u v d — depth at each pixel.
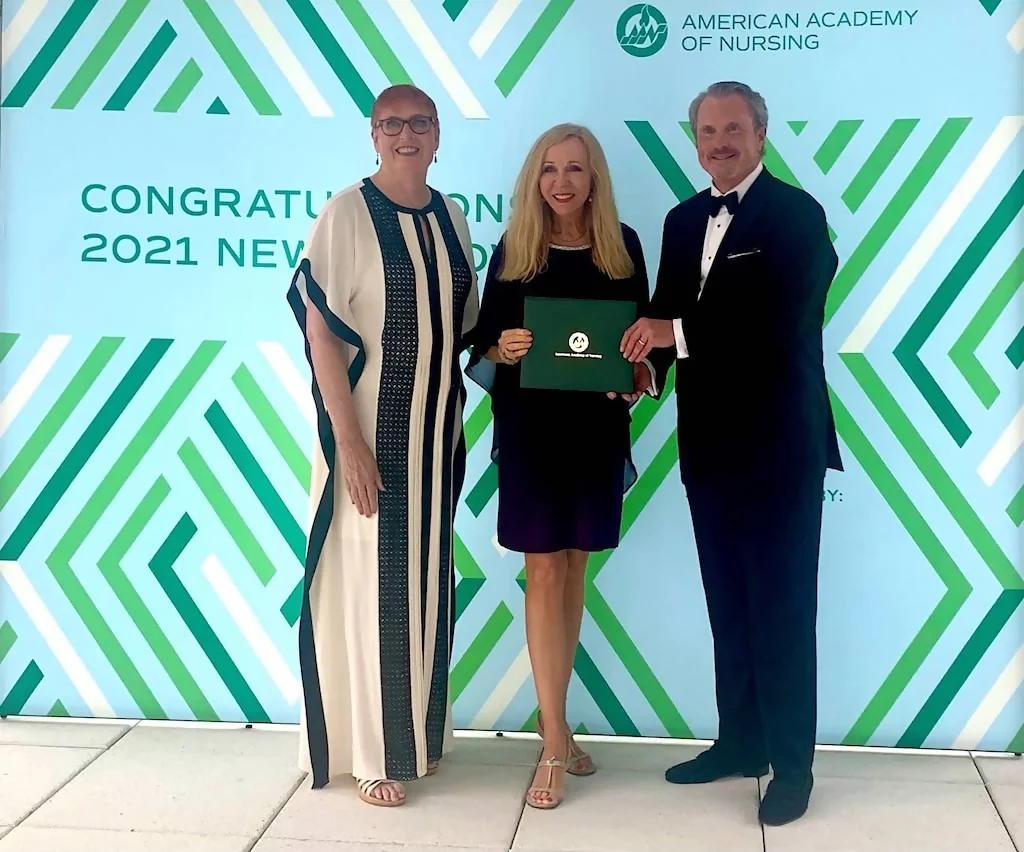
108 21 3.17
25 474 3.28
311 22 3.14
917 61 3.00
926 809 2.73
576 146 2.66
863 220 3.04
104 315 3.23
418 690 2.73
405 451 2.69
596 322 2.68
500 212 3.13
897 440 3.07
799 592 2.65
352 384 2.67
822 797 2.80
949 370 3.04
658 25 3.06
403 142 2.65
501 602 3.21
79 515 3.27
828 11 3.02
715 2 3.04
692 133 3.07
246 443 3.22
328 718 2.79
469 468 3.19
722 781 2.89
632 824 2.63
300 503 3.22
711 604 2.82
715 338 2.63
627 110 3.08
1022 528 3.04
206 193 3.19
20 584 3.29
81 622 3.29
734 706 2.85
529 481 2.71
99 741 3.15
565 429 2.71
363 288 2.65
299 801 2.75
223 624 3.27
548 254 2.74
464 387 2.97
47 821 2.62
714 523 2.75
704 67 3.05
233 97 3.17
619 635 3.19
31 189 3.21
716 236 2.70
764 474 2.64
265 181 3.18
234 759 3.03
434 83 3.12
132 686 3.30
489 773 2.94
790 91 3.04
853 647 3.12
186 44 3.17
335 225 2.63
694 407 2.75
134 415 3.24
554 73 3.09
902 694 3.12
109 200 3.21
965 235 3.01
